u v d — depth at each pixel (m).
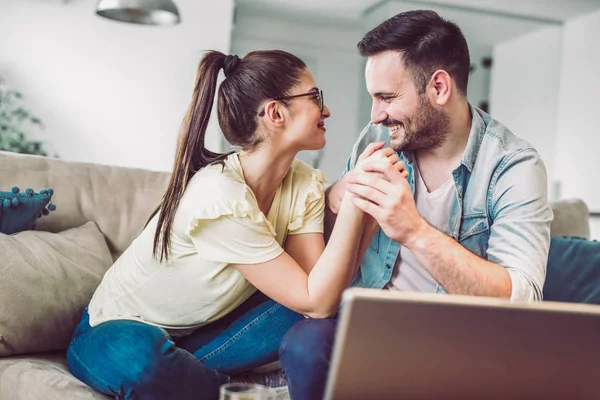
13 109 5.64
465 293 1.48
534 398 0.99
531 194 1.65
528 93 7.50
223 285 1.62
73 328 1.81
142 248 1.70
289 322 1.67
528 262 1.58
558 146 7.59
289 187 1.73
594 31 7.07
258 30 7.23
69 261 1.88
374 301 0.87
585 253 2.21
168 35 5.83
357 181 1.49
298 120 1.61
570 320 0.93
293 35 7.29
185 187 1.61
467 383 0.96
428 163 1.80
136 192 2.21
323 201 1.75
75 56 5.71
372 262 1.82
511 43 7.38
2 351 1.69
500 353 0.94
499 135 1.74
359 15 7.23
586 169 7.14
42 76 5.68
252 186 1.65
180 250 1.62
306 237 1.72
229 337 1.67
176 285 1.64
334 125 7.37
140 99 5.82
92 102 5.76
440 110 1.69
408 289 1.77
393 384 0.95
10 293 1.69
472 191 1.74
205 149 1.65
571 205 2.54
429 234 1.47
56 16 5.68
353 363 0.92
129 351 1.54
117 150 5.82
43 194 2.00
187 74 5.86
